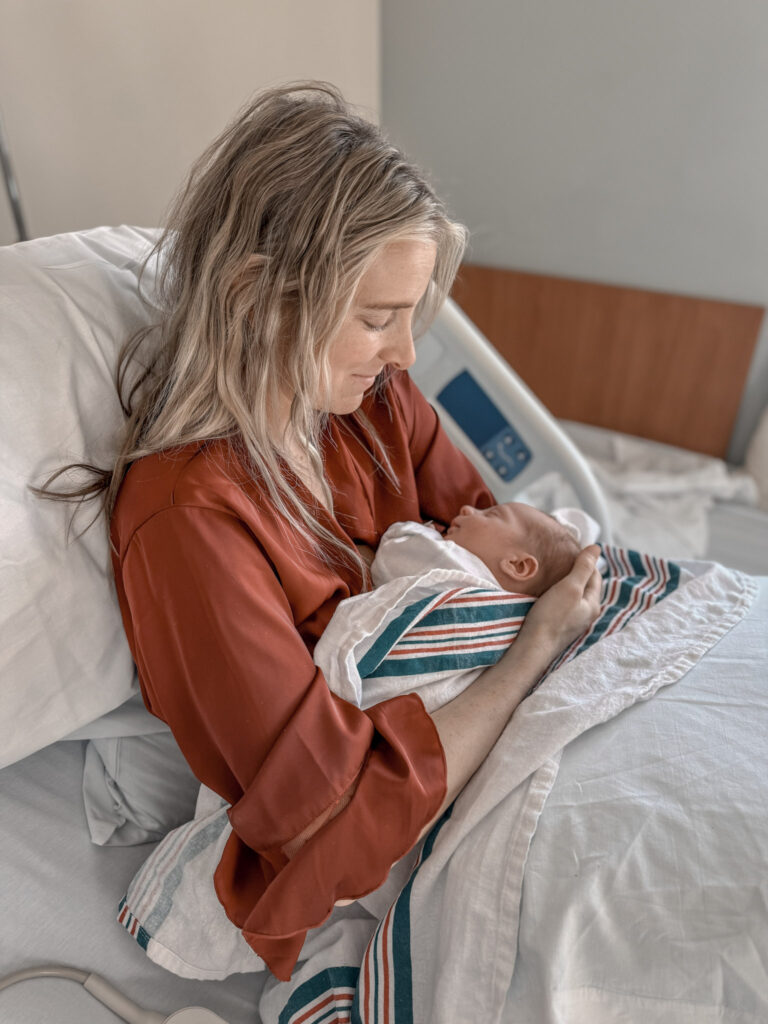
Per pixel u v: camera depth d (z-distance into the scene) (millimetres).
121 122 1819
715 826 728
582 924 708
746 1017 665
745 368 2344
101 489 864
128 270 989
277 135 787
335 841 711
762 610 1018
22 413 809
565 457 1396
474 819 790
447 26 2354
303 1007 811
